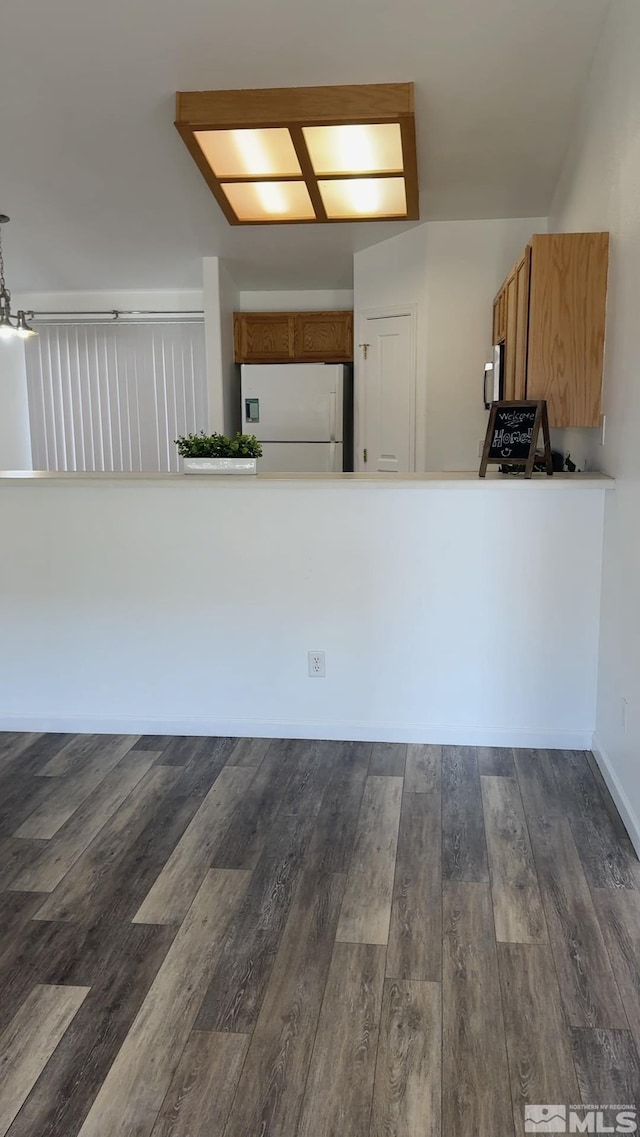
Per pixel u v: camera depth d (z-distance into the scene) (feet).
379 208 14.82
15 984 6.31
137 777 9.84
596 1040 5.72
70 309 20.43
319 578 10.49
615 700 9.23
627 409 8.96
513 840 8.35
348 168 13.10
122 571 10.76
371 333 17.78
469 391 16.26
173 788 9.54
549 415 10.65
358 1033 5.80
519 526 10.07
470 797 9.28
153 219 15.93
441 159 13.65
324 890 7.49
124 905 7.29
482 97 11.93
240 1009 6.03
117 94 11.85
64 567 10.84
